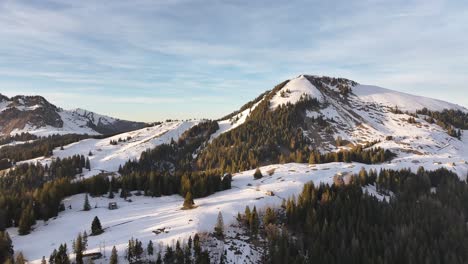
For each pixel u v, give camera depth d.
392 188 127.44
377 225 94.88
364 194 110.94
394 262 82.00
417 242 87.06
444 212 102.81
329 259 81.69
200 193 127.00
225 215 100.12
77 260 72.69
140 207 120.25
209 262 77.25
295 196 116.81
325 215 98.94
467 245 86.69
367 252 84.44
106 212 114.75
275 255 81.19
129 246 76.06
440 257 83.62
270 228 91.19
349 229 92.31
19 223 100.69
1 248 79.56
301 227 97.62
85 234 82.50
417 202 111.19
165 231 89.94
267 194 118.62
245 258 82.06
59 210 118.69
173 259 76.12
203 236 86.81
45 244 88.62
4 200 112.00
